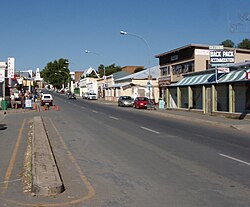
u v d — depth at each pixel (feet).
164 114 110.93
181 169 31.83
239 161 35.73
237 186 26.00
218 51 98.63
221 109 100.68
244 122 79.51
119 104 174.29
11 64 138.00
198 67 146.41
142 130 64.90
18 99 155.94
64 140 51.19
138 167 32.71
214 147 45.39
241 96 91.71
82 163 34.68
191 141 50.90
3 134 60.70
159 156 38.34
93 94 279.28
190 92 119.24
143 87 217.15
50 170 29.25
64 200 22.74
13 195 23.89
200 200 22.58
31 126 74.08
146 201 22.41
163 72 180.45
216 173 30.27
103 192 24.53
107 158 37.19
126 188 25.53
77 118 93.86
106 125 74.18
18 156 38.93
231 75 95.45
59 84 570.87
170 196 23.49
